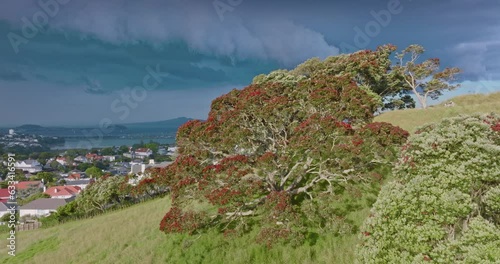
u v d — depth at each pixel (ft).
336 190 68.08
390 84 159.63
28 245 89.66
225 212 61.31
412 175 39.50
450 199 33.50
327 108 64.75
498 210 34.88
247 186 57.57
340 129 57.88
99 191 138.21
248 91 73.61
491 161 35.14
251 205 64.34
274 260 55.06
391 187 38.91
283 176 66.90
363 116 63.52
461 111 104.63
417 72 157.79
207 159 66.90
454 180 35.06
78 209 142.10
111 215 105.70
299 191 65.87
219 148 65.72
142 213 91.45
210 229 63.10
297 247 56.39
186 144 70.85
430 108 119.03
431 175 37.24
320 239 57.62
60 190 286.25
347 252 53.52
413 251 34.58
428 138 39.22
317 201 63.62
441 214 34.17
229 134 64.34
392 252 35.63
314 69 149.38
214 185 59.31
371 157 59.98
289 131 67.72
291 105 65.92
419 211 34.99
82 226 97.25
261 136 69.00
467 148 36.01
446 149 37.93
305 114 65.82
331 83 70.79
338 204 64.90
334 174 61.77
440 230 33.71
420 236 33.73
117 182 140.46
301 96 68.33
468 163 35.14
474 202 35.55
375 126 59.06
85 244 76.74
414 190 35.96
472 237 32.40
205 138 66.95
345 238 56.80
